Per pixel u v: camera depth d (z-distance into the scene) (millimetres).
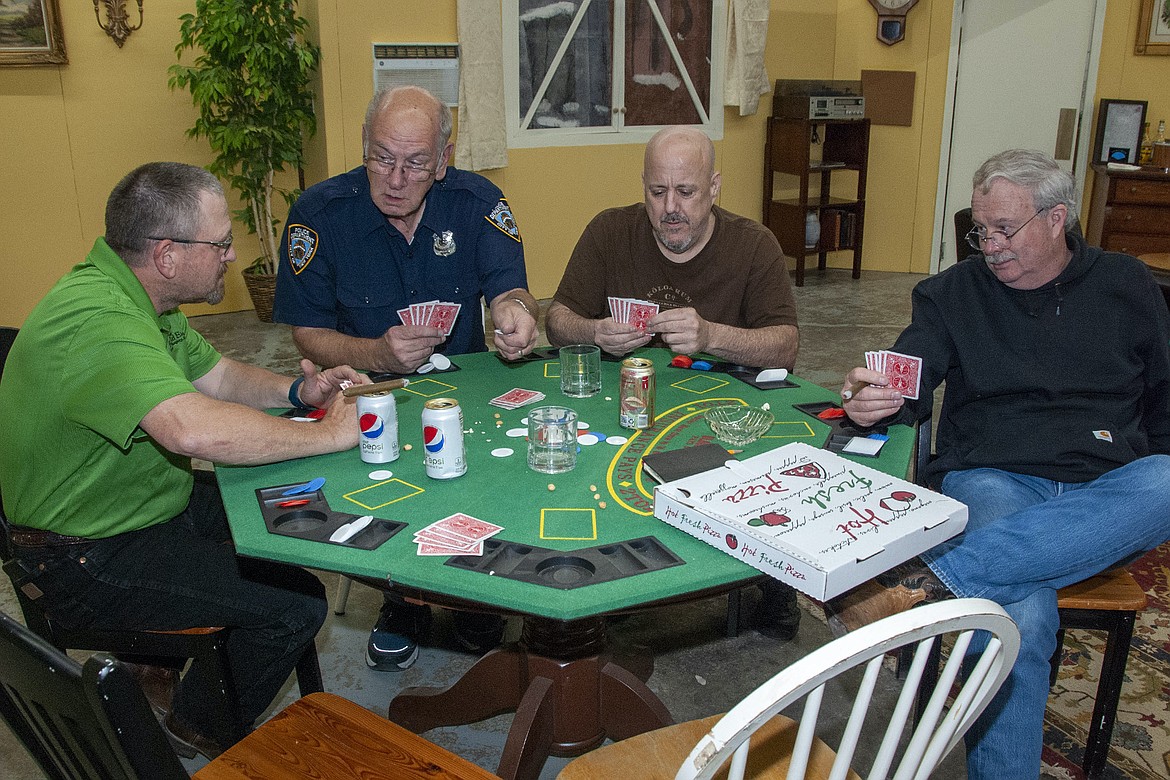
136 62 5605
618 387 2344
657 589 1350
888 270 7590
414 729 2102
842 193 7590
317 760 1434
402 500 1659
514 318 2473
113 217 1829
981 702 1217
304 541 1498
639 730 1884
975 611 1056
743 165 7238
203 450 1681
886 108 7211
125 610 1855
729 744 967
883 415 1959
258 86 5242
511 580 1375
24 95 5367
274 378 2240
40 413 1754
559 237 6594
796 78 7215
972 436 2314
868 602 1694
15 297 5609
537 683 1821
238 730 1927
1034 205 2092
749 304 2754
